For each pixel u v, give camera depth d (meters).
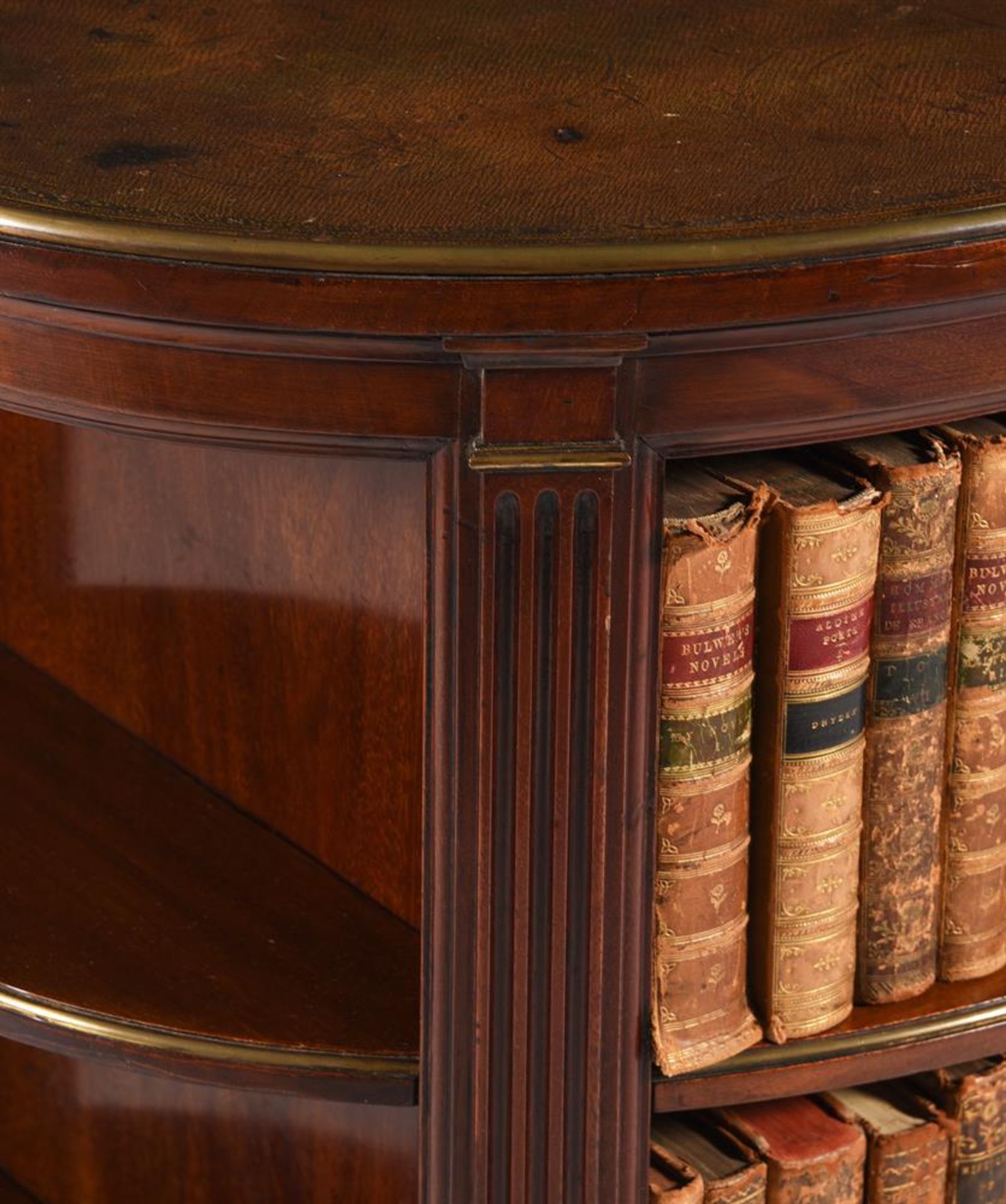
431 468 1.77
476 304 1.66
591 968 1.93
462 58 2.09
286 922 2.27
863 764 2.05
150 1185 2.66
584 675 1.82
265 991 2.16
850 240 1.67
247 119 1.93
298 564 2.26
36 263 1.72
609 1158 2.02
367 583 2.18
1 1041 2.77
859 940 2.11
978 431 2.01
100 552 2.52
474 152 1.85
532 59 2.09
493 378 1.70
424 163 1.82
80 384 1.80
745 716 1.96
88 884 2.32
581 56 2.10
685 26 2.19
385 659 2.20
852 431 1.80
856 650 1.97
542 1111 1.99
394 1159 2.35
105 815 2.44
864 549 1.94
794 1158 2.18
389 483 2.12
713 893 1.99
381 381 1.73
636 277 1.65
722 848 1.98
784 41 2.15
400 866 2.26
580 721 1.84
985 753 2.09
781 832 2.01
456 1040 1.97
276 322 1.69
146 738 2.57
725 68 2.07
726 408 1.75
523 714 1.83
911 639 2.01
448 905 1.92
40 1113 2.77
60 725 2.61
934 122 1.93
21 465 2.59
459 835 1.88
